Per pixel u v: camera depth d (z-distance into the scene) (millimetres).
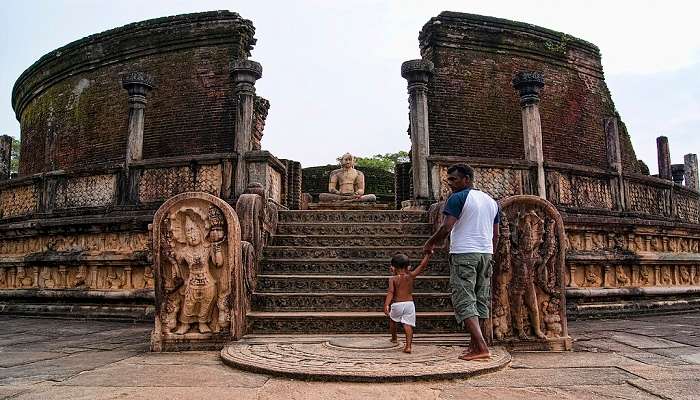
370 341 5133
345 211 8648
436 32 15133
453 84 15000
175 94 15789
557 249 5355
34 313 9695
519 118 15414
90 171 10188
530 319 5223
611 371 4117
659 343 5754
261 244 7191
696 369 4207
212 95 15477
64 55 17641
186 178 9609
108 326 8078
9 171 13688
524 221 5293
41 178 10727
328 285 6598
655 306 9766
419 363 4070
